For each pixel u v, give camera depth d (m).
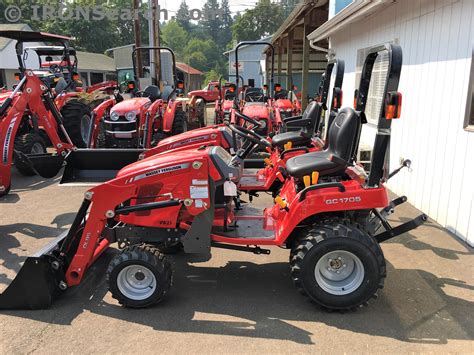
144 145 7.48
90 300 3.39
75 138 9.12
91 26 46.41
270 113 9.13
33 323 3.08
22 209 5.73
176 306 3.29
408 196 5.79
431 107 5.17
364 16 7.41
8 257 4.25
